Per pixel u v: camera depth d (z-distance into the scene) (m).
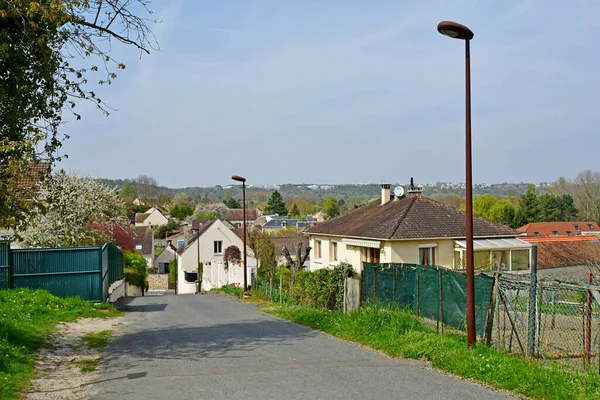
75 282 20.48
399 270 15.14
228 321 17.17
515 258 26.75
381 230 25.80
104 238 32.12
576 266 33.47
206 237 60.12
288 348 11.67
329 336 13.38
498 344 10.17
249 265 44.03
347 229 29.27
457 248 25.55
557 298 13.95
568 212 77.12
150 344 12.47
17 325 12.61
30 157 10.29
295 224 113.31
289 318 17.38
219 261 51.47
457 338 11.02
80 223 29.78
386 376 8.92
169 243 80.69
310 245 35.47
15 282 19.66
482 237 26.41
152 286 70.44
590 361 8.72
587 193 79.81
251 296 28.36
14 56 10.44
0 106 10.59
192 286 58.84
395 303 14.62
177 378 9.01
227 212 124.56
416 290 14.06
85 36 11.02
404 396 7.72
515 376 8.19
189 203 145.25
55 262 20.20
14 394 7.91
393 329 12.12
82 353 11.50
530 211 73.56
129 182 153.50
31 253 19.88
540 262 33.03
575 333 12.01
